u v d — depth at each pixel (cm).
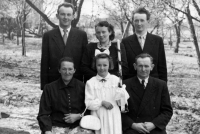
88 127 354
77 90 381
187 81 1290
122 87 366
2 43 2675
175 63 1975
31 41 2802
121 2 1114
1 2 2083
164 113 380
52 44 434
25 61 1819
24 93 867
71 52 430
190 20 1129
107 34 398
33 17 2695
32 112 680
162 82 390
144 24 430
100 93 372
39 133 537
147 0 1006
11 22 2727
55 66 432
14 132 500
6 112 667
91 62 407
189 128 602
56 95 377
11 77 1206
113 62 399
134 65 398
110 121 362
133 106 384
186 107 782
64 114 373
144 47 431
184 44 3388
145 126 368
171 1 1013
